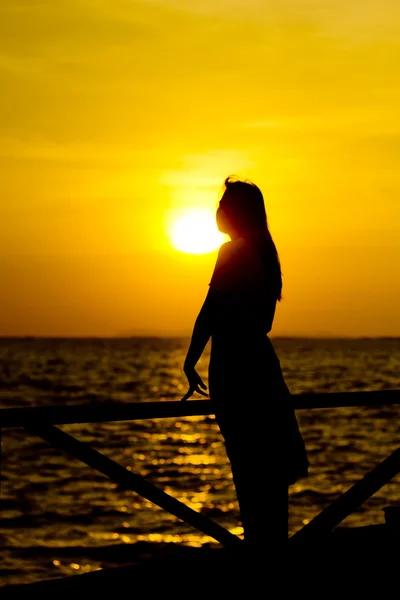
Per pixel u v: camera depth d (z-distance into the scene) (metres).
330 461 33.12
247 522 4.74
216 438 43.94
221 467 33.62
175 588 4.62
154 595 4.54
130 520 23.33
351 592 4.69
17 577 17.92
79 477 30.75
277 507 4.72
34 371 119.75
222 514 24.22
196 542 20.78
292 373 98.50
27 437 42.38
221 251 4.68
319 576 4.87
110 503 25.83
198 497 27.12
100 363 159.88
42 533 21.94
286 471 4.68
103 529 22.30
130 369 129.50
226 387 4.59
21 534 21.80
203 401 4.65
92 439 42.66
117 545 20.59
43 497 26.97
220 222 4.87
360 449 36.69
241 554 4.70
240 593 4.64
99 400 67.44
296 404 4.77
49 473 31.70
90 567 18.72
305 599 4.62
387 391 5.09
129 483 4.38
